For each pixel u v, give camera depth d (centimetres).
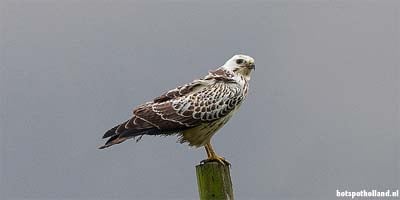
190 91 1245
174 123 1209
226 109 1227
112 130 1209
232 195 963
